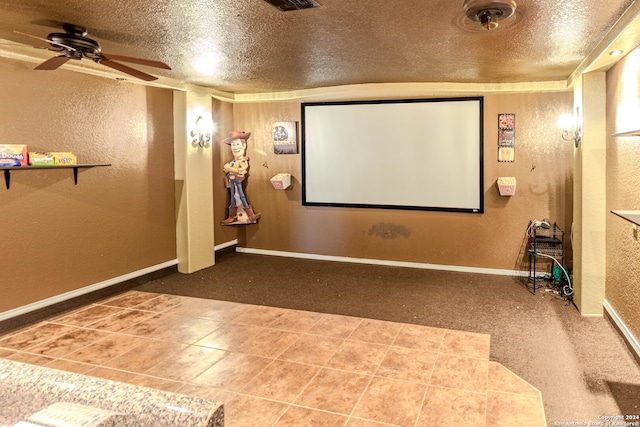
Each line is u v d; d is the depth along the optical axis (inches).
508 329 161.3
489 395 117.9
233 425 105.0
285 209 274.8
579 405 113.2
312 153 263.7
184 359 138.8
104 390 46.1
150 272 221.0
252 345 148.6
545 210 225.6
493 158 231.1
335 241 265.6
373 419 107.0
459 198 238.1
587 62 162.1
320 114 259.3
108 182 196.1
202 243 245.9
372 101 247.8
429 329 161.6
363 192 255.9
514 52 158.9
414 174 244.8
